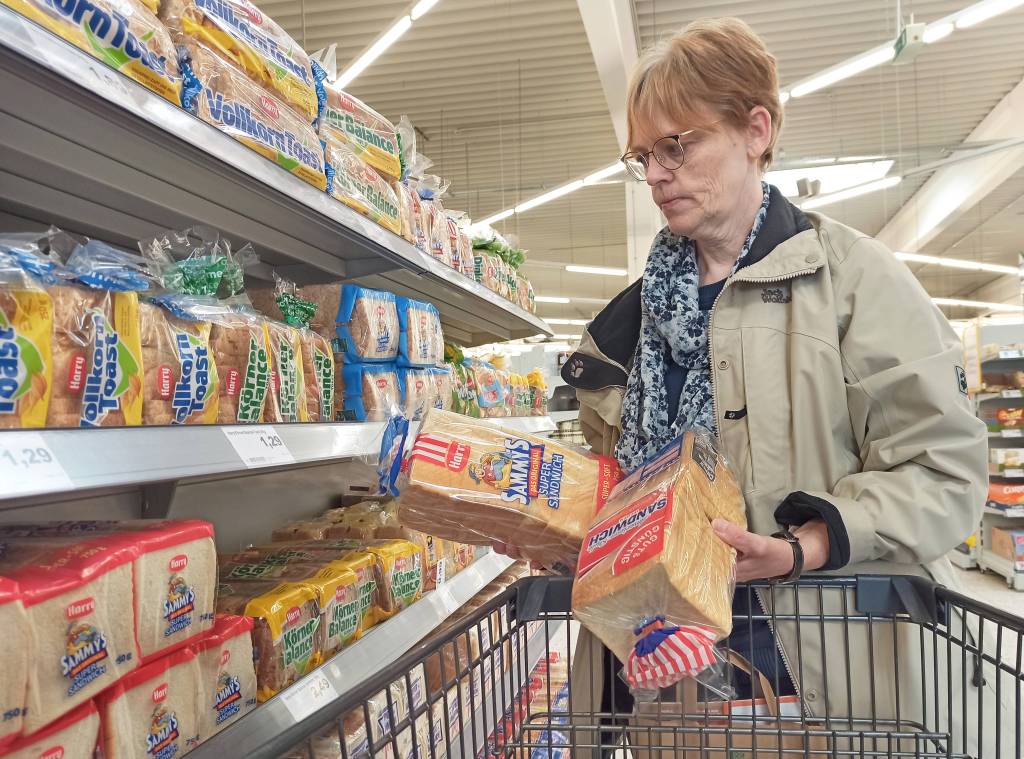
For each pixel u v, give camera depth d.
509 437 1.07
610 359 1.41
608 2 5.29
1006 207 12.25
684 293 1.29
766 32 7.07
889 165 8.05
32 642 0.80
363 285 2.52
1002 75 8.16
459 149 10.07
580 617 0.84
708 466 1.03
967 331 6.84
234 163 1.26
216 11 1.34
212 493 1.88
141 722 0.98
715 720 1.08
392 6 6.56
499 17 6.75
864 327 1.16
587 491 1.04
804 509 1.05
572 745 0.99
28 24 0.89
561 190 8.17
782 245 1.22
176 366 1.19
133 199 1.46
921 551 1.03
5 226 1.41
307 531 2.01
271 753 0.57
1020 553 5.84
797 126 9.49
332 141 1.70
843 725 1.09
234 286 1.51
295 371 1.57
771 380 1.20
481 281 2.86
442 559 2.14
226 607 1.32
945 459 1.07
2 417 0.88
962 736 1.00
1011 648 1.96
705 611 0.78
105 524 1.09
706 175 1.19
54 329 0.97
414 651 0.77
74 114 1.10
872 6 6.65
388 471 1.11
